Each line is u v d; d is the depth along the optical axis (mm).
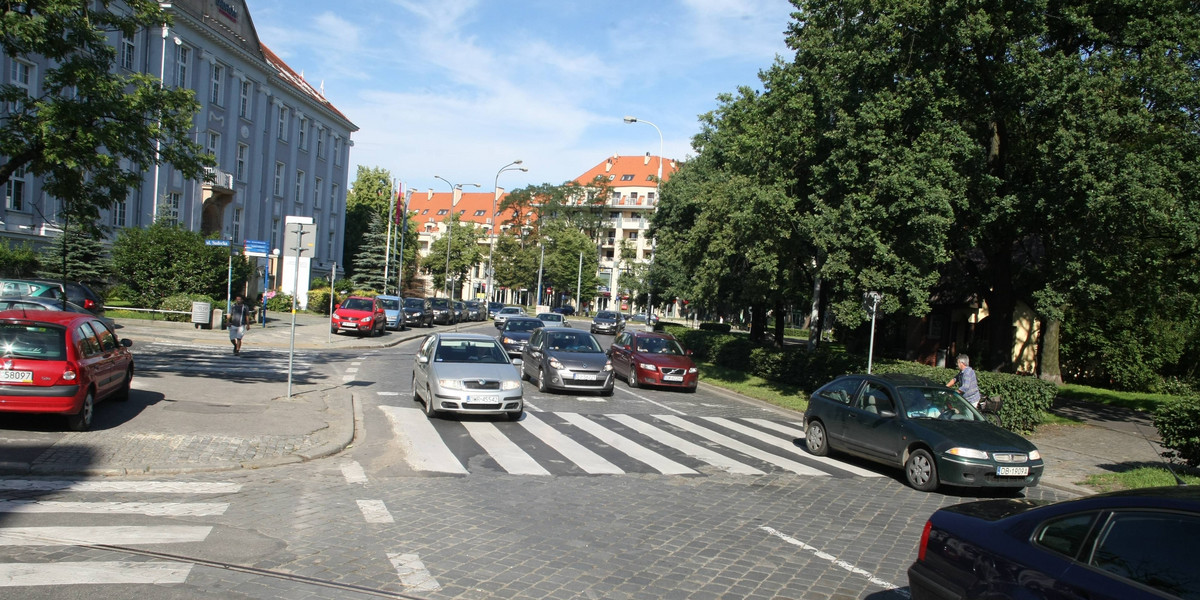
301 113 51688
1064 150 13633
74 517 5891
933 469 8945
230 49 41281
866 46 15500
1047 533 3443
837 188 16125
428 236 110438
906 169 14352
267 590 4602
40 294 19250
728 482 8836
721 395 19422
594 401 15883
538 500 7348
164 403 11312
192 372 15586
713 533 6512
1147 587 2953
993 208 15461
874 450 9906
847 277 16016
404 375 18703
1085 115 13797
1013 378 14492
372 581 4859
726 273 25094
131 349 19203
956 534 3826
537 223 89000
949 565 3775
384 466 8656
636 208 93938
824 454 11078
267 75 46188
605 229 90625
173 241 31297
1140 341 25859
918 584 3939
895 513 7746
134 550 5195
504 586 4887
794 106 16359
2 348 8391
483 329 45062
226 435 9406
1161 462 11742
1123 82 13898
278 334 28609
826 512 7598
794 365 20719
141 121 13242
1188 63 14305
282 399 12773
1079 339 26797
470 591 4766
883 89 15336
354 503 6879
